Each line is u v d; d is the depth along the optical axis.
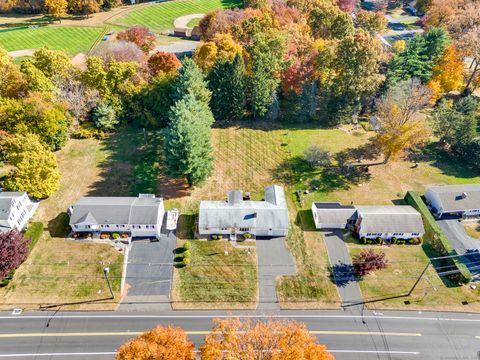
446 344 51.06
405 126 74.88
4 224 58.97
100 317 52.19
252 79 89.56
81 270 57.53
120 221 61.53
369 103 97.25
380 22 120.25
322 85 93.75
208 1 164.88
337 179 77.69
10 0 140.75
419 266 60.88
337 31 109.50
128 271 57.94
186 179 75.25
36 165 65.88
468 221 69.00
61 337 49.81
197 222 66.50
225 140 86.88
